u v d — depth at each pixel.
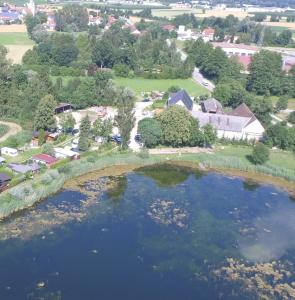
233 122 153.12
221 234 96.94
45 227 93.88
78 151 132.62
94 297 75.00
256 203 112.25
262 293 79.00
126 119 136.38
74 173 118.94
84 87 183.12
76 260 84.06
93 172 123.06
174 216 102.94
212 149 145.12
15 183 108.38
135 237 93.19
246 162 134.12
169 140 141.50
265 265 86.94
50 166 120.12
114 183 117.50
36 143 135.88
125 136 136.25
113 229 95.56
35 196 104.19
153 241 92.31
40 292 75.06
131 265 84.06
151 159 132.00
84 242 89.88
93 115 171.88
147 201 109.19
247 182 124.06
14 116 162.00
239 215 105.69
